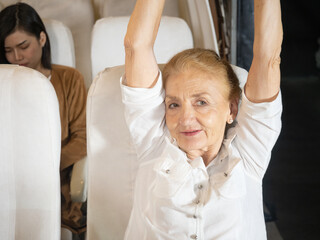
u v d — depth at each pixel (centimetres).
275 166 276
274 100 103
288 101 398
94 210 125
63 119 178
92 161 123
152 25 103
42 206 112
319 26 632
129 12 223
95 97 122
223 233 104
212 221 105
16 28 174
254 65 101
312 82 457
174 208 105
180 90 104
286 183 254
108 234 126
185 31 173
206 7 186
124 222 125
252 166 111
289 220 216
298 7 650
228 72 109
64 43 187
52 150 111
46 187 111
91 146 123
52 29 186
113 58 170
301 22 645
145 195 111
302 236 202
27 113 108
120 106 121
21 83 108
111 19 171
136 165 123
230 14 180
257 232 113
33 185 111
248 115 106
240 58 185
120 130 122
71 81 183
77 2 212
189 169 107
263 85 102
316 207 227
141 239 109
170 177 106
